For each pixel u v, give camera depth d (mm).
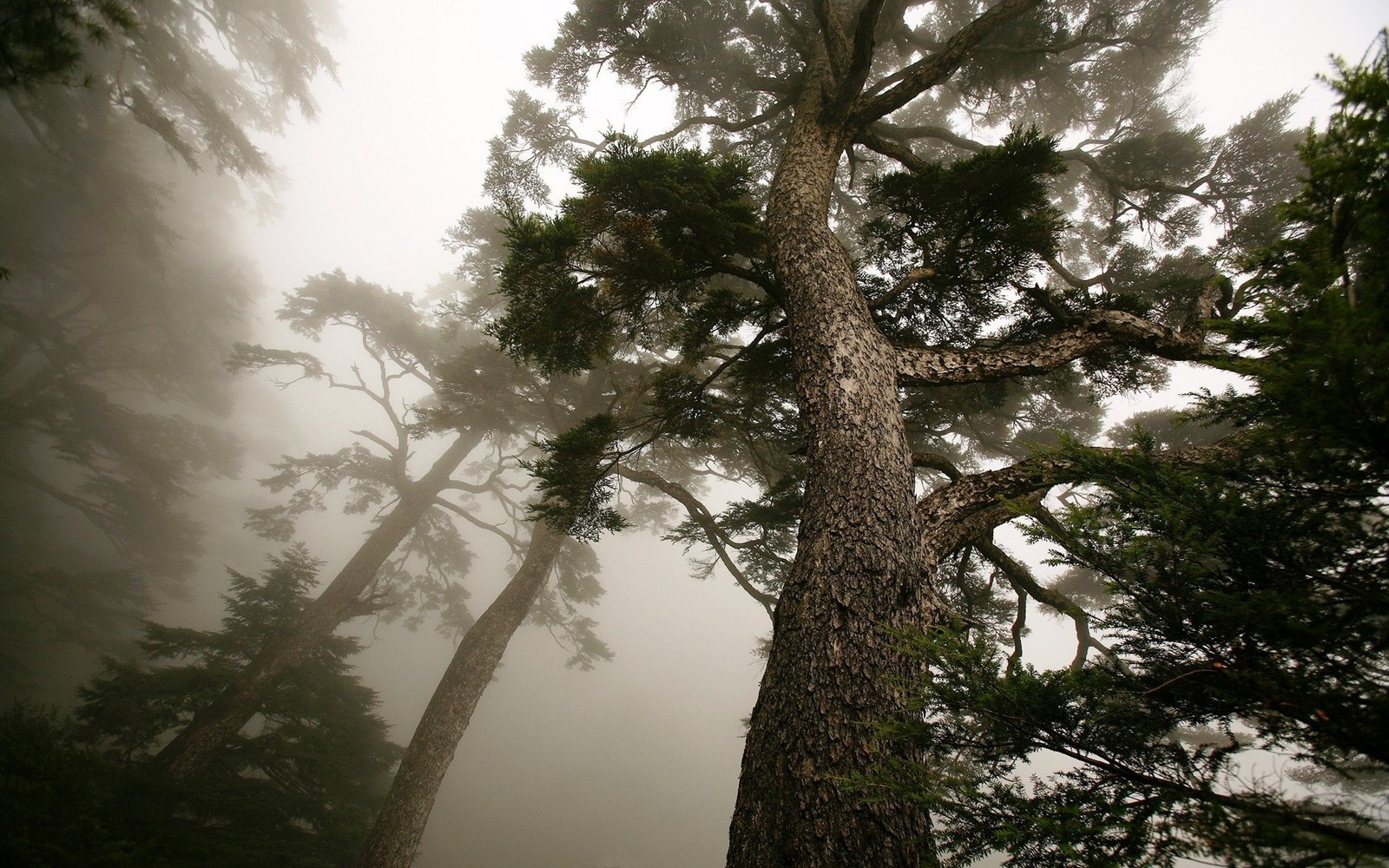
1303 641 1521
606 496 6281
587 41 9547
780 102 9500
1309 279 1483
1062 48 8727
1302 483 1699
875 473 3549
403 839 8969
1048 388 9906
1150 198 9828
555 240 4547
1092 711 1766
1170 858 1371
